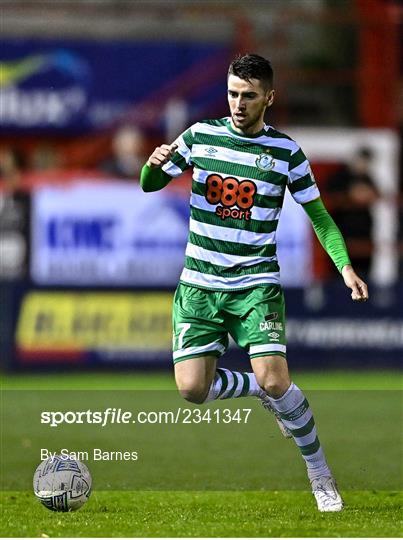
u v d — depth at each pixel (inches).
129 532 773.3
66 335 1895.9
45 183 1987.0
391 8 2325.3
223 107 2407.7
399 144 2356.1
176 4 2488.9
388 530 776.3
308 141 2278.5
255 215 858.8
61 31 2434.8
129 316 1914.4
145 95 2405.3
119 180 1980.8
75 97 2402.8
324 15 2258.9
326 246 864.3
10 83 2397.9
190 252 875.4
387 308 1925.4
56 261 1974.7
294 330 1913.1
